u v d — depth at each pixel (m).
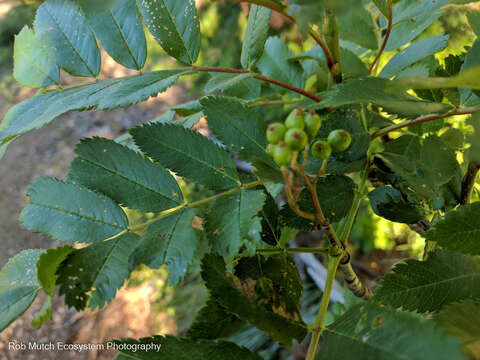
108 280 0.16
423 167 0.18
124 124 1.42
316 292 0.79
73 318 0.94
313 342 0.17
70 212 0.17
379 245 0.84
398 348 0.13
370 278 0.81
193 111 0.26
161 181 0.18
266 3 0.17
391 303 0.16
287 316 0.17
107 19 0.20
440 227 0.16
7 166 1.32
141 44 0.20
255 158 0.17
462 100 0.19
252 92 0.29
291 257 0.20
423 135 0.23
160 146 0.18
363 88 0.15
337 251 0.19
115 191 0.18
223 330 0.19
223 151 0.18
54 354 0.87
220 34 0.88
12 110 0.19
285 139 0.14
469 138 0.12
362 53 0.28
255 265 0.19
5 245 1.08
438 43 0.21
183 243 0.16
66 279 0.16
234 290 0.16
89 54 0.20
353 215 0.20
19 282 0.17
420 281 0.17
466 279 0.17
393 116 0.23
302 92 0.21
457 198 0.20
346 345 0.14
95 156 0.18
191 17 0.20
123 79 0.18
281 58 0.28
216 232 0.16
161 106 1.43
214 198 0.18
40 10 0.20
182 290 0.95
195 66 0.20
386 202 0.20
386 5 0.21
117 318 0.93
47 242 1.07
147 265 0.16
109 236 0.17
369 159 0.20
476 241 0.16
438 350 0.12
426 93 0.21
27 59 0.20
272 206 0.19
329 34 0.19
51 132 1.43
